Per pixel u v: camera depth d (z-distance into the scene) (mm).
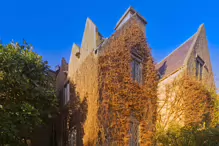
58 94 16547
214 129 10672
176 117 12039
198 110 12406
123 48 10938
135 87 11023
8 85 8930
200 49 15305
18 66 8992
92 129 9297
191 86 12648
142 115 11055
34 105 9984
